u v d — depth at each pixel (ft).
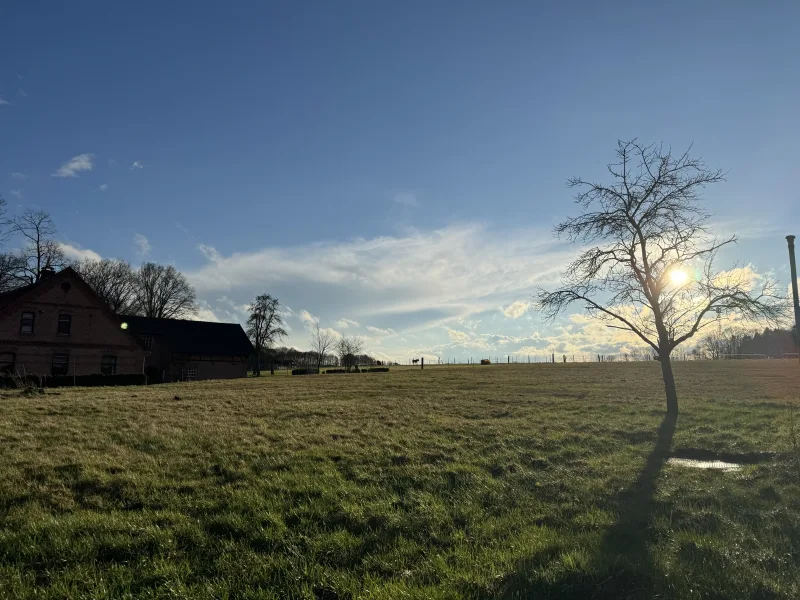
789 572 22.04
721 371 147.13
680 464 43.45
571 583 21.15
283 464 42.45
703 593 20.35
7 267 203.51
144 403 80.53
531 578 21.57
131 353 172.96
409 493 34.86
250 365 271.28
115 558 24.85
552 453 48.03
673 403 70.03
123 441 50.26
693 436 54.65
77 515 29.96
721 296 69.31
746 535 26.25
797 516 28.71
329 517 30.04
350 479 38.86
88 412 68.49
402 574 22.62
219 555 25.11
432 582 21.61
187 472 39.83
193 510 31.35
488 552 24.75
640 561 22.88
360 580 22.25
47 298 159.94
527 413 73.56
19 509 30.76
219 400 88.53
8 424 56.13
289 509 31.42
